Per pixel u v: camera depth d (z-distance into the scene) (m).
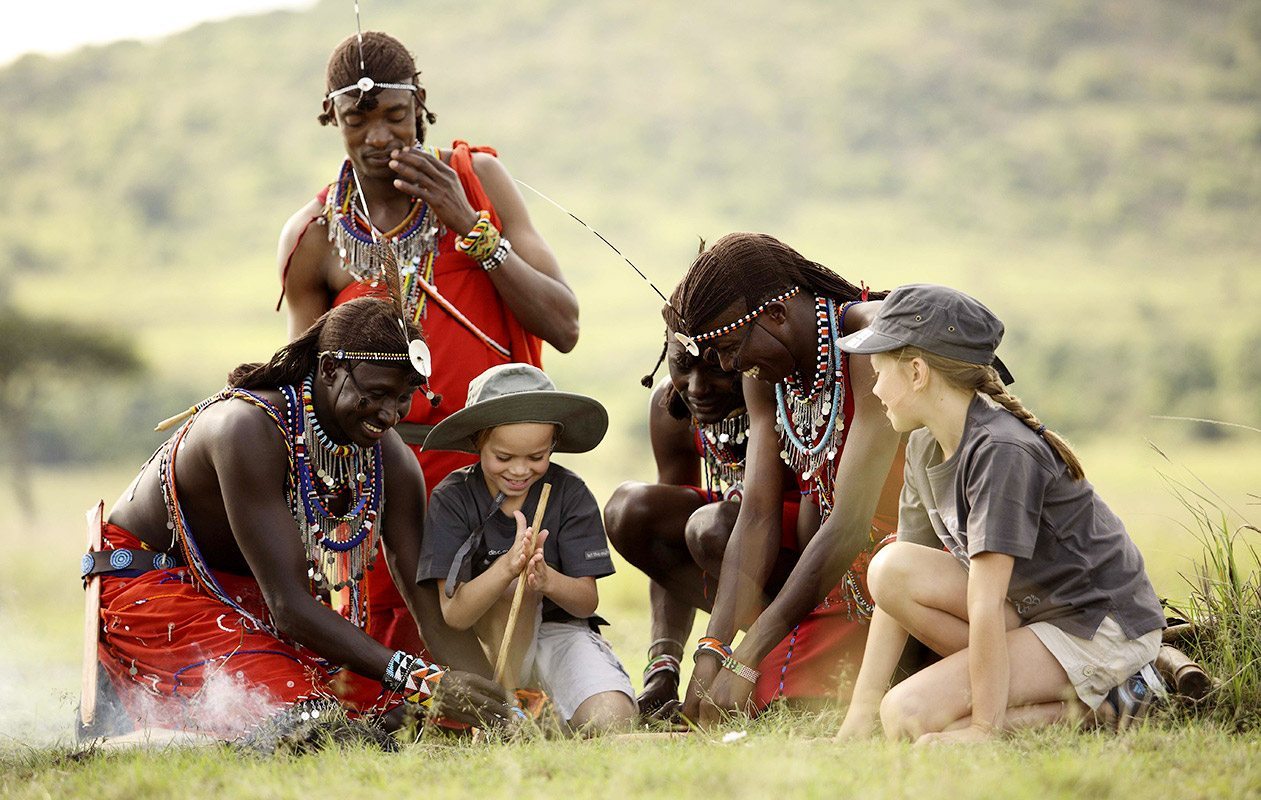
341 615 10.30
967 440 8.74
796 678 9.95
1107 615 8.73
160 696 9.66
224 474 9.62
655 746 8.35
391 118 11.65
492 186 12.40
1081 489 8.80
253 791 7.34
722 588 10.18
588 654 10.23
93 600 10.07
